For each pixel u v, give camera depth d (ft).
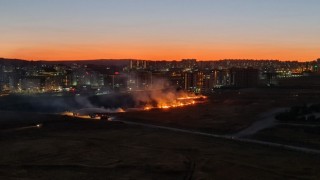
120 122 378.12
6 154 222.28
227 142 268.82
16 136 288.51
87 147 243.81
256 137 296.30
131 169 185.98
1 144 253.85
